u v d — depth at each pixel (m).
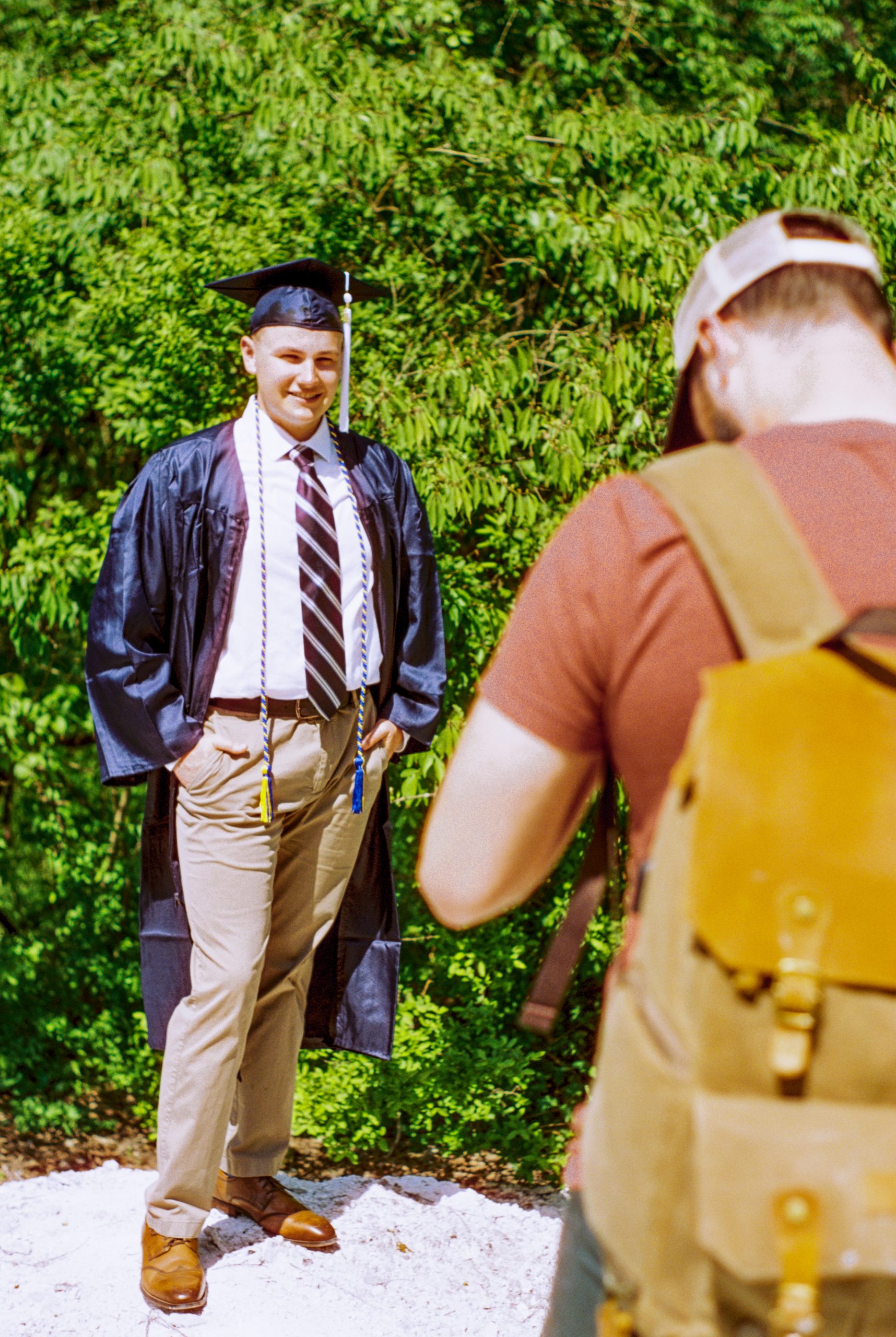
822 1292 0.94
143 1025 5.52
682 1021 1.00
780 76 7.16
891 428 1.11
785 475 1.07
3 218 4.89
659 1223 0.99
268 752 2.76
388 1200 3.31
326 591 2.86
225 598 2.79
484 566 4.52
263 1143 3.01
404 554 3.11
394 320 4.52
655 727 1.06
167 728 2.77
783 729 0.97
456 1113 4.90
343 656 2.85
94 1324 2.61
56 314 4.85
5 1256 2.87
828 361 1.14
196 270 4.46
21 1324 2.59
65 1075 5.89
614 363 4.32
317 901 2.95
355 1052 3.20
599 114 5.07
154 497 2.83
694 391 1.27
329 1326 2.65
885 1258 0.91
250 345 2.97
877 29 7.56
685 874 1.01
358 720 2.93
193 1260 2.70
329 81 5.06
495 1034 4.94
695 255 4.46
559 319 4.80
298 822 2.90
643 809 1.11
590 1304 1.23
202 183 4.98
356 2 5.21
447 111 4.91
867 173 4.62
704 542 1.04
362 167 4.75
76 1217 3.08
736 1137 0.95
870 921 0.95
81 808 5.58
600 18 6.37
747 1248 0.93
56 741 5.43
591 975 4.91
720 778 0.97
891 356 1.18
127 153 5.11
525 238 4.85
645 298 4.34
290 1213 2.98
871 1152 0.93
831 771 0.96
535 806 1.12
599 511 1.10
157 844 2.96
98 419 5.46
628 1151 1.01
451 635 4.43
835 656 0.99
